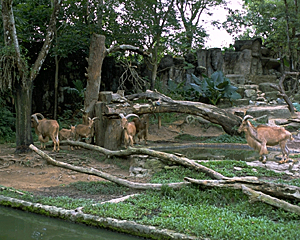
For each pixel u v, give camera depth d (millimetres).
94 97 11547
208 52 22828
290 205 5012
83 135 10633
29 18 16594
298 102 18344
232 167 7645
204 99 19625
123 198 5930
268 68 23609
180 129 15898
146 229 4574
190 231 4387
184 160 7340
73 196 6363
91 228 5000
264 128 8336
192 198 5773
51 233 4832
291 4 20812
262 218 4855
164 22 19375
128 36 18062
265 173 7258
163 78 21875
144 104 12086
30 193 6457
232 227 4453
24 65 9758
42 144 10469
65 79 19141
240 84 21594
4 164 8719
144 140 12453
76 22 16672
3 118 14125
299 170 7469
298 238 4074
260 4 22062
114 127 10477
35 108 18297
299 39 21875
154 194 6102
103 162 9242
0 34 12141
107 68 20000
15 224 5191
